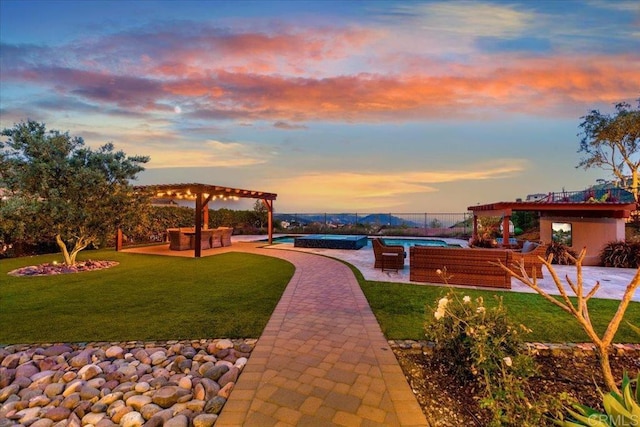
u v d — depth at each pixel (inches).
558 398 93.2
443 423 87.7
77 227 334.6
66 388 111.9
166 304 205.5
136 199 377.4
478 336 101.0
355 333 154.2
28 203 294.4
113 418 96.4
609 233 365.4
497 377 95.4
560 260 367.9
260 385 107.7
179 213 716.7
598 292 238.8
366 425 86.8
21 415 98.3
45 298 220.4
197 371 122.7
